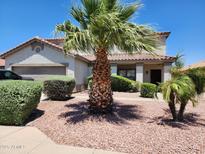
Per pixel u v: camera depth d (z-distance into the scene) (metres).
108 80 9.28
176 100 8.13
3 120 7.95
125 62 21.53
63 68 19.19
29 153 5.33
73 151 5.49
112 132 6.93
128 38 8.35
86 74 22.34
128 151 5.51
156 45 8.91
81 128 7.35
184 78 7.96
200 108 11.21
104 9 8.52
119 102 12.41
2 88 7.86
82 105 11.12
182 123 8.03
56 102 11.94
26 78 18.83
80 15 9.05
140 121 8.23
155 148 5.69
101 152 5.44
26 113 8.24
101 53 9.12
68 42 7.84
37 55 19.42
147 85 15.04
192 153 5.39
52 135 6.75
